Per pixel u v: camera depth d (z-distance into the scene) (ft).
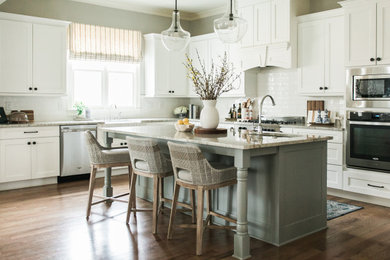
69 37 19.51
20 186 16.90
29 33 17.38
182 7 22.48
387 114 13.70
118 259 9.25
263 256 9.46
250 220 10.91
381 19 13.83
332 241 10.50
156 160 10.92
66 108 19.92
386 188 13.82
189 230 11.38
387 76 13.71
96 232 11.17
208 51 21.88
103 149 13.84
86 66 20.70
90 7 20.47
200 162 9.43
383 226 11.78
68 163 17.90
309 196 11.07
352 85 14.75
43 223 11.96
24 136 16.65
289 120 18.95
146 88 22.67
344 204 14.33
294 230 10.63
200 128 12.39
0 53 16.65
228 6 11.48
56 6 19.29
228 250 9.86
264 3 18.02
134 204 12.82
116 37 21.17
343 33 15.55
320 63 16.44
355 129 14.67
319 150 11.39
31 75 17.54
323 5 17.57
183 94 23.31
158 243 10.33
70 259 9.24
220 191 11.63
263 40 18.20
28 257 9.36
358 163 14.64
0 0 14.42
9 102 18.06
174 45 12.89
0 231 11.22
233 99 22.11
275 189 10.14
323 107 17.52
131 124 20.18
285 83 19.24
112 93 21.84
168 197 13.85
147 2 21.25
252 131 12.66
